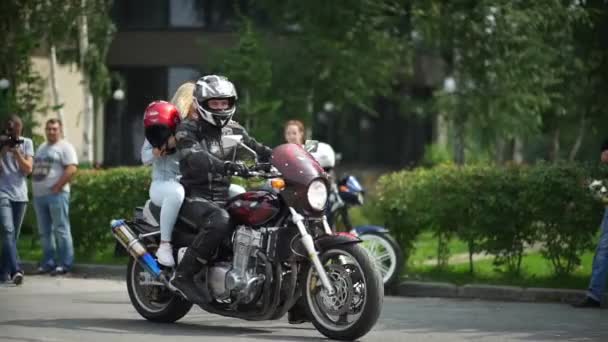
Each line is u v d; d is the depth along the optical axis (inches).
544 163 1182.9
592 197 1153.4
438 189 1218.6
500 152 2699.3
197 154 810.8
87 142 2089.1
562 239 1173.7
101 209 1357.0
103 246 1365.7
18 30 1836.9
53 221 1285.7
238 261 812.0
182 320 914.7
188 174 846.5
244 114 2023.9
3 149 1162.0
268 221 806.5
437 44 2289.6
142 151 876.0
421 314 993.5
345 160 2871.6
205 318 930.7
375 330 877.2
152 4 2459.4
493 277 1205.1
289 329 874.8
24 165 1162.0
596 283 1062.4
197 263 828.6
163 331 841.5
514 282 1180.5
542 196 1168.8
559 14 2076.8
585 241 1167.0
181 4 2450.8
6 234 1158.3
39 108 1878.7
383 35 2245.3
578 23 1994.3
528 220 1184.2
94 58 2021.4
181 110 877.2
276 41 2290.8
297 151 802.2
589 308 1063.0
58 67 2331.4
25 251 1429.6
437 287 1172.5
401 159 3026.6
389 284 1164.5
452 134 2805.1
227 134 855.7
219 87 820.0
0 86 1715.1
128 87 2469.2
